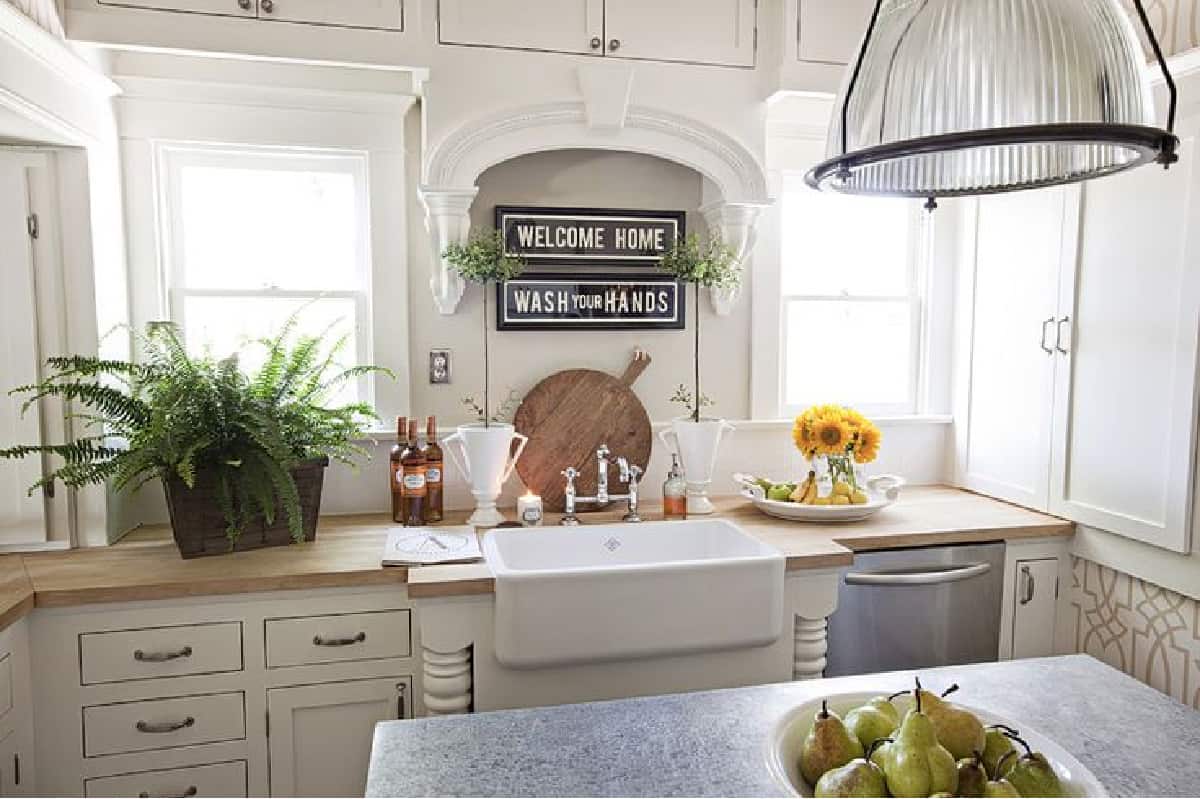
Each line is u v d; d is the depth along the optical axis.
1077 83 0.86
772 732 1.14
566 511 2.56
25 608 1.88
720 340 2.96
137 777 2.02
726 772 1.13
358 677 2.13
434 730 1.25
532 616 1.96
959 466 3.13
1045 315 2.66
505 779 1.11
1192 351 2.13
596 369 2.86
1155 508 2.26
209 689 2.05
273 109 2.56
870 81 0.96
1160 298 2.23
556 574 1.96
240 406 2.20
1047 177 1.11
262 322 2.67
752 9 2.67
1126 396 2.35
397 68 2.39
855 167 0.97
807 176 1.08
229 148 2.57
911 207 3.19
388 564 2.13
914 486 3.18
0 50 1.81
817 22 2.63
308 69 2.54
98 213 2.33
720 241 2.81
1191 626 2.20
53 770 1.97
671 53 2.62
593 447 2.78
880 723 1.10
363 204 2.68
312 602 2.09
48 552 2.28
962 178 1.17
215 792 2.07
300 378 2.42
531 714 1.31
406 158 2.67
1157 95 2.22
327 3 2.31
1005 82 0.87
